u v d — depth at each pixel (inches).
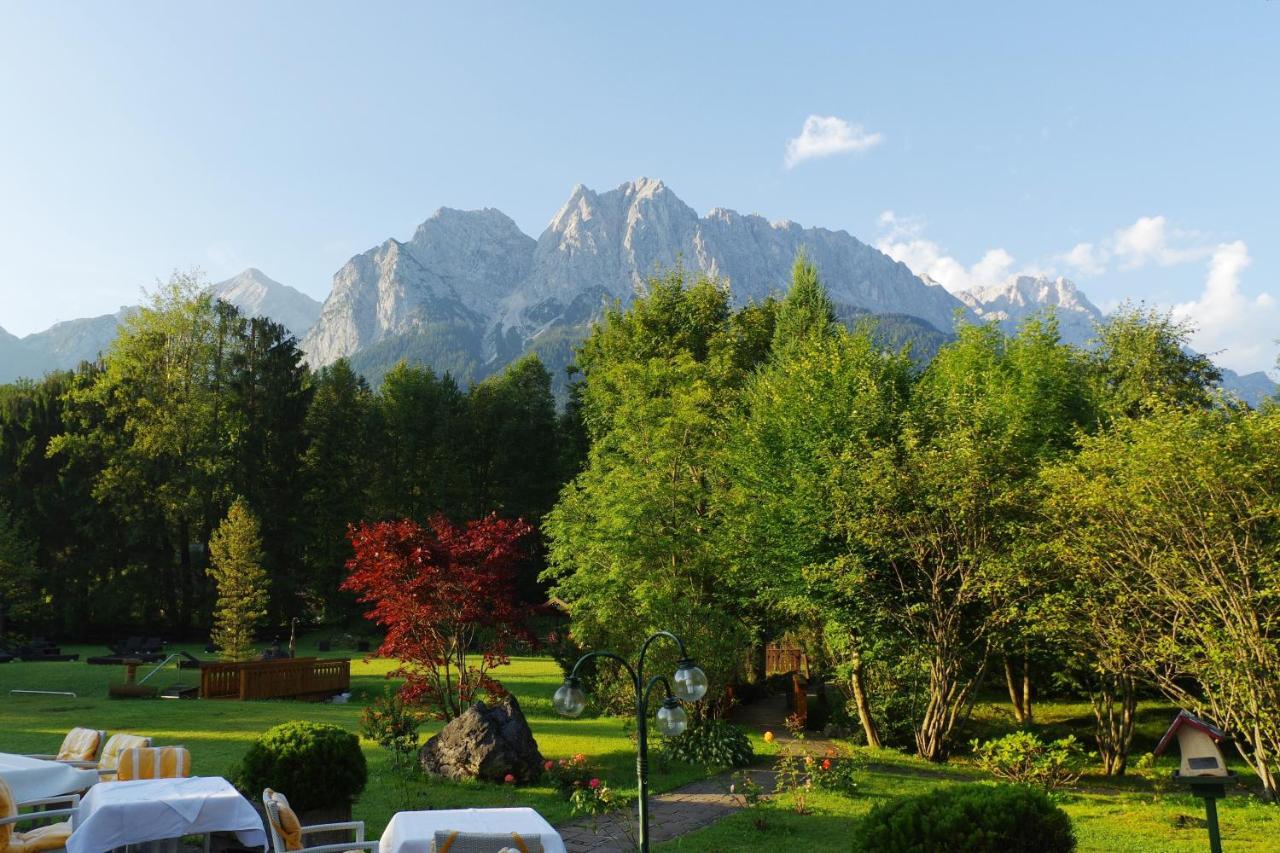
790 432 971.3
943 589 839.1
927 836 310.7
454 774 610.9
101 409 2185.0
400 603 721.6
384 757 683.4
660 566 1052.5
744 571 1021.8
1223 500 658.2
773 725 1074.7
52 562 2097.7
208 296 2166.6
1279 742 636.1
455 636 751.1
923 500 810.8
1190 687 888.3
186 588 2132.1
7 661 1528.1
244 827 365.1
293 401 2377.0
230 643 1589.6
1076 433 918.4
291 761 456.1
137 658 1445.6
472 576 719.1
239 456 2188.7
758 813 554.9
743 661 1203.2
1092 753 913.5
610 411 1664.6
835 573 833.5
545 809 549.3
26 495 2110.0
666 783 653.3
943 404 908.6
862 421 901.8
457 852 313.7
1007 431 851.4
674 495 1110.4
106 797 362.0
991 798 319.0
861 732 973.8
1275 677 636.1
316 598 2335.1
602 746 781.3
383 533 736.3
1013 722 1067.3
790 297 1525.6
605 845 485.1
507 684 1278.3
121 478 2042.3
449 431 2596.0
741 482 1059.9
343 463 2476.6
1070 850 316.2
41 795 423.8
